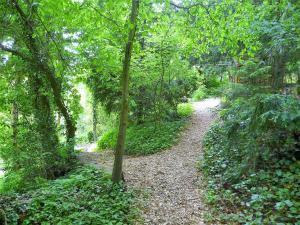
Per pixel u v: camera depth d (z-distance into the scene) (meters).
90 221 5.27
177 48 12.64
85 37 7.37
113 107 16.91
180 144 13.23
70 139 11.02
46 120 10.53
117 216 5.65
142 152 13.12
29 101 10.61
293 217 4.67
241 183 6.30
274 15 6.57
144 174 9.23
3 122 9.98
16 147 9.09
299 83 7.37
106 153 14.55
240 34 7.00
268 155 6.47
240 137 6.94
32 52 9.42
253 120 5.89
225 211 5.68
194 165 9.62
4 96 10.19
